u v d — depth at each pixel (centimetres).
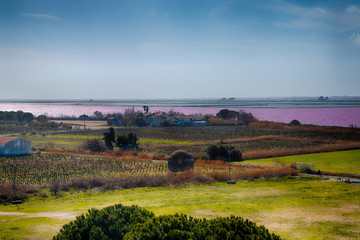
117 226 2656
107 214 2777
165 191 6231
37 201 5434
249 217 4522
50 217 4309
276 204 5259
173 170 8031
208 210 4828
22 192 5775
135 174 7562
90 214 2839
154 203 5241
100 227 2656
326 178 7431
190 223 2556
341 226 4178
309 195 5888
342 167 8562
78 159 9900
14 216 4372
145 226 2458
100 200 5475
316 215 4678
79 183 6500
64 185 6362
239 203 5306
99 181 6694
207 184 6900
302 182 7038
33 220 4128
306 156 10225
